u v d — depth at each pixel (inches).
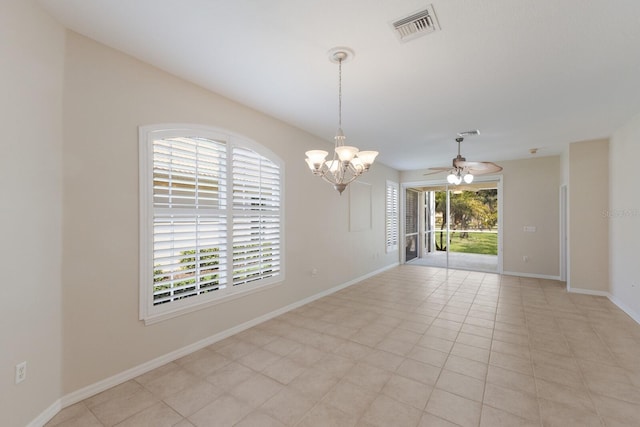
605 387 84.9
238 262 126.6
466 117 139.7
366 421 71.7
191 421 72.2
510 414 73.7
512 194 240.8
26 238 66.3
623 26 72.4
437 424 70.4
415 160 245.6
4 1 60.6
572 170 185.6
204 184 112.0
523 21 71.1
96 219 83.0
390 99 119.4
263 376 92.1
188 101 106.2
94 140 82.6
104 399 80.5
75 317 79.0
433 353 106.7
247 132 129.4
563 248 218.5
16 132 63.6
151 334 96.3
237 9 68.2
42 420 70.1
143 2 66.1
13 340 63.2
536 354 105.3
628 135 144.8
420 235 327.3
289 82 105.7
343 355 105.5
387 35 77.5
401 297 179.5
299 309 156.7
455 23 72.2
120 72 88.1
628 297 147.3
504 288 199.5
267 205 141.3
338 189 94.3
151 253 95.5
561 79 101.2
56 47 74.2
